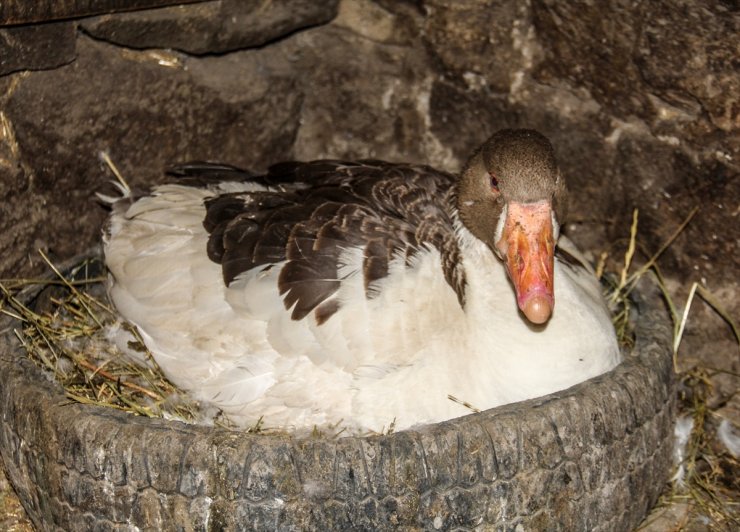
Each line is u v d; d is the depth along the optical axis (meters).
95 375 1.38
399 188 1.41
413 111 1.67
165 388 1.38
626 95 1.46
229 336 1.31
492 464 1.20
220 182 1.48
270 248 1.31
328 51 1.69
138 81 1.53
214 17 1.56
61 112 1.47
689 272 1.48
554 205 1.32
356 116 1.70
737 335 1.45
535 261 1.25
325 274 1.29
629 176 1.50
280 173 1.50
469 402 1.29
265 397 1.30
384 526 1.18
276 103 1.68
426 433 1.19
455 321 1.30
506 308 1.31
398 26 1.63
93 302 1.48
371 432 1.28
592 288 1.40
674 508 1.40
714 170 1.42
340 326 1.28
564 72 1.51
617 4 1.42
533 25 1.52
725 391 1.47
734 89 1.38
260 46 1.65
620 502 1.28
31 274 1.48
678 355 1.50
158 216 1.40
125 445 1.19
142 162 1.58
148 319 1.35
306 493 1.17
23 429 1.26
